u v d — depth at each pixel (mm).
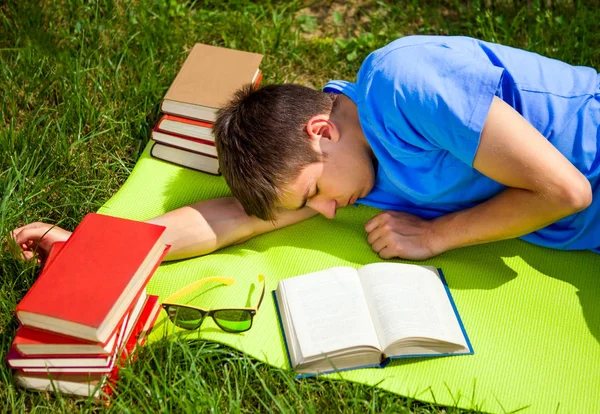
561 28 3471
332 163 2262
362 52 3529
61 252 2025
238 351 2189
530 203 2154
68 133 3008
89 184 2850
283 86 2320
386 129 2229
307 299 2211
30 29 3348
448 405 2068
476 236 2342
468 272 2424
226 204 2539
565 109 2307
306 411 2021
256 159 2188
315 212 2617
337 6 3826
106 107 3105
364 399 2100
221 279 2316
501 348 2215
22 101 3096
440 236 2408
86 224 2104
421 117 2133
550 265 2488
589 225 2447
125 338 2111
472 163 2160
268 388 2119
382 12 3760
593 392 2123
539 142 2082
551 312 2334
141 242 2055
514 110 2139
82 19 3422
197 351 2154
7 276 2420
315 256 2479
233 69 2822
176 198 2695
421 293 2211
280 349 2188
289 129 2201
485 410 2059
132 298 2004
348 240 2541
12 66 3197
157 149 2832
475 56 2279
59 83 3164
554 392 2115
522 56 2363
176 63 3369
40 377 2047
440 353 2160
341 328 2107
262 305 2307
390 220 2479
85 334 1882
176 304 2180
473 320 2289
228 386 2061
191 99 2668
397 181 2371
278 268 2449
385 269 2266
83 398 2080
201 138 2713
